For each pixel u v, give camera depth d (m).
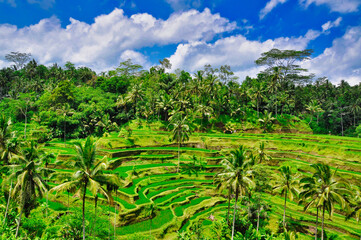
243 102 122.94
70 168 59.69
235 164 38.22
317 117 124.44
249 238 42.75
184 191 58.62
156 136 83.62
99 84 124.19
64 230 35.44
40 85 123.81
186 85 112.50
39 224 36.75
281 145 82.56
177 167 67.94
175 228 43.84
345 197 35.06
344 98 131.50
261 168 49.38
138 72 143.88
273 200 58.78
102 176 27.02
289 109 126.56
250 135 98.00
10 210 38.06
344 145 75.69
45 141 83.12
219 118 110.12
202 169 70.06
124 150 69.50
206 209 54.28
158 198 52.97
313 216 50.81
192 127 102.44
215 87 112.19
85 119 93.56
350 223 46.69
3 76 128.12
